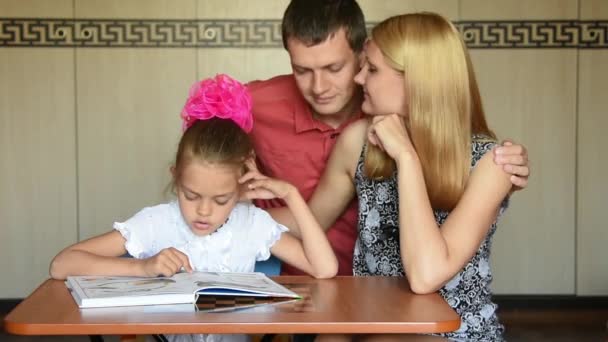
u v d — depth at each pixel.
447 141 1.85
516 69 3.88
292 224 2.13
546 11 3.86
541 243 3.97
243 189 1.96
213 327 1.42
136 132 3.88
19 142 3.88
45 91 3.85
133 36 3.83
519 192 3.95
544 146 3.92
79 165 3.89
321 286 1.78
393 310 1.54
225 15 3.83
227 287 1.61
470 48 3.87
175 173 1.89
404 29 1.88
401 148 1.81
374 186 2.02
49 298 1.61
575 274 3.98
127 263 1.77
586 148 3.92
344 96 2.10
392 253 2.01
